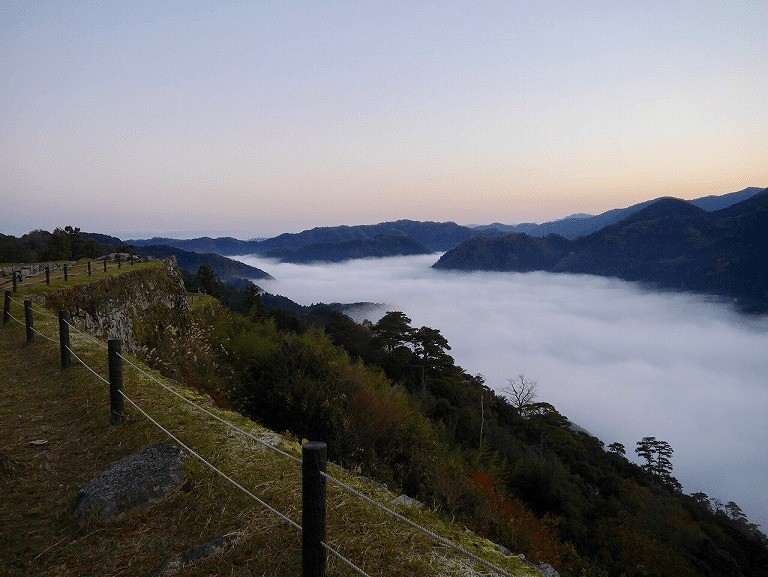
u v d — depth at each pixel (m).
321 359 15.47
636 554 23.92
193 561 3.52
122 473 4.68
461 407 42.47
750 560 44.41
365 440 11.80
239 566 3.44
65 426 6.59
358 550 3.51
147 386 7.69
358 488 4.76
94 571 3.56
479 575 3.45
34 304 14.71
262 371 14.71
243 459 5.04
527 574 3.70
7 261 39.38
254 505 4.18
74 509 4.38
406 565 3.40
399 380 44.44
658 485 62.50
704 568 29.20
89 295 16.98
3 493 4.80
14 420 6.84
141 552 3.73
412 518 4.25
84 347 10.60
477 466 18.67
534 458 36.06
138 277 21.47
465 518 10.06
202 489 4.47
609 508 29.59
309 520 3.00
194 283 57.59
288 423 12.10
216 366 16.48
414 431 13.81
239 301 69.19
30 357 10.40
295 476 4.70
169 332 19.27
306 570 3.04
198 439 5.49
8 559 3.73
